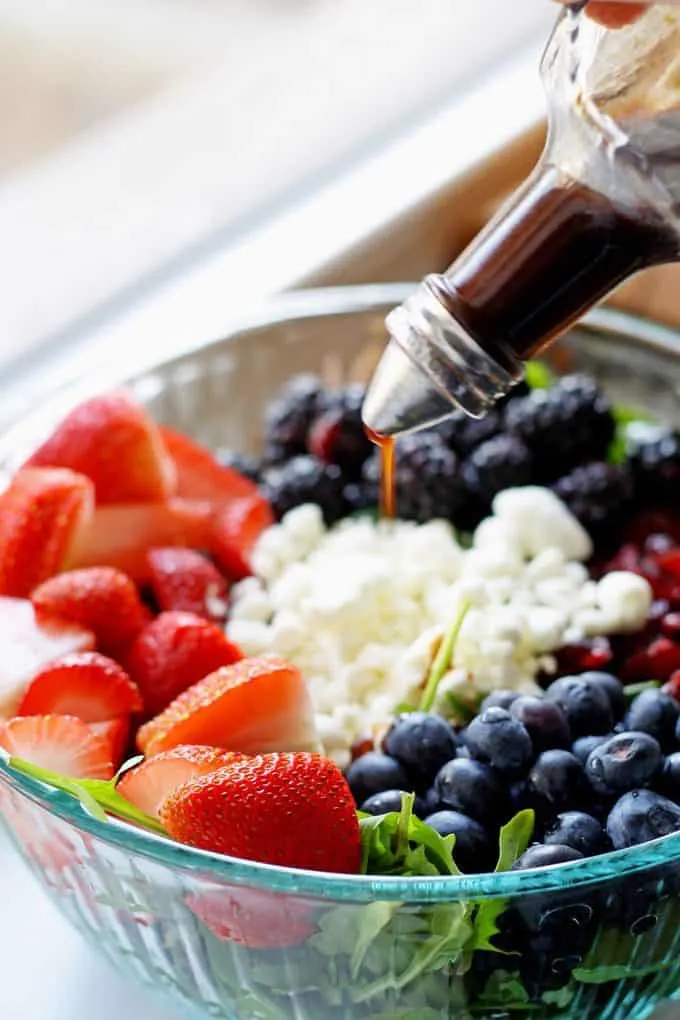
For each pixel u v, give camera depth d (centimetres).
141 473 67
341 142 87
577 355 73
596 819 58
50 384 76
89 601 63
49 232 83
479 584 64
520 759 58
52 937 65
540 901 54
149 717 63
